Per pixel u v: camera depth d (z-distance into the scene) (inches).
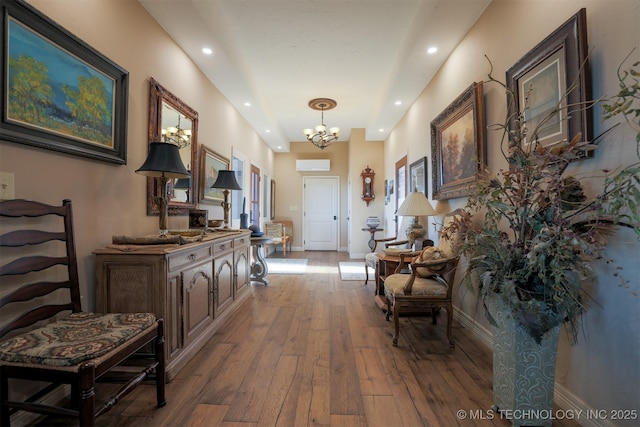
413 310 114.7
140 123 88.8
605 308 52.6
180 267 78.0
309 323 109.3
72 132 64.4
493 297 58.6
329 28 117.5
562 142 55.2
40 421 57.2
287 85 172.9
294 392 67.2
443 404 63.4
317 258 259.4
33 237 53.6
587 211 52.1
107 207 76.0
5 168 52.3
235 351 87.0
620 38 50.3
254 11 107.3
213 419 58.3
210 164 139.3
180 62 111.7
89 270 70.4
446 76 122.5
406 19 111.8
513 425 55.6
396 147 213.0
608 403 52.0
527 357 55.2
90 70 68.9
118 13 79.3
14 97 52.4
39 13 55.9
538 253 48.6
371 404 63.2
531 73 70.7
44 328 53.1
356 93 184.5
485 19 93.0
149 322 58.4
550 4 66.6
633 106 47.2
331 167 308.0
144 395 65.9
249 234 143.4
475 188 82.2
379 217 261.6
